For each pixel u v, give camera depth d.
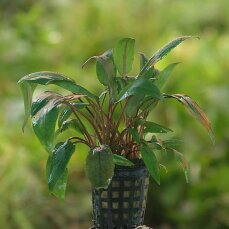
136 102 2.73
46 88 6.79
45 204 6.33
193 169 6.43
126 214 2.81
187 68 7.11
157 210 6.50
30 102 2.79
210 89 6.82
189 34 10.00
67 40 8.83
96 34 9.10
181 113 6.66
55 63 8.16
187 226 6.40
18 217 6.12
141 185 2.81
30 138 6.54
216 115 6.62
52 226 6.25
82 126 2.82
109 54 2.86
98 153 2.61
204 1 10.84
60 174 2.66
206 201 6.38
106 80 2.75
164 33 9.54
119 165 2.76
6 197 6.18
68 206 6.38
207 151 6.57
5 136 6.43
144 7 10.02
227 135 6.63
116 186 2.78
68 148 2.71
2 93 7.32
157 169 2.72
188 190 6.42
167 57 7.30
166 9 10.35
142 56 2.94
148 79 2.74
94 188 2.82
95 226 2.88
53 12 10.22
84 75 7.39
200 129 6.61
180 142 2.93
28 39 8.23
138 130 2.91
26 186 6.31
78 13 9.70
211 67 7.23
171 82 6.95
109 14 9.49
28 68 7.81
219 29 10.54
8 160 6.32
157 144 2.87
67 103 2.72
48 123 2.60
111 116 2.77
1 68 7.65
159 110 6.75
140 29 9.27
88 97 2.78
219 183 6.33
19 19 8.34
